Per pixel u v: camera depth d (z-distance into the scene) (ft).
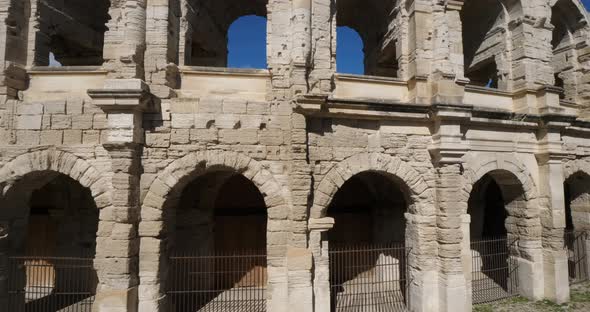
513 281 62.03
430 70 53.31
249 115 47.16
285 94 47.80
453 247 50.96
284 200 46.60
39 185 49.57
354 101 48.29
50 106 46.03
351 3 68.18
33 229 63.05
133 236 44.19
